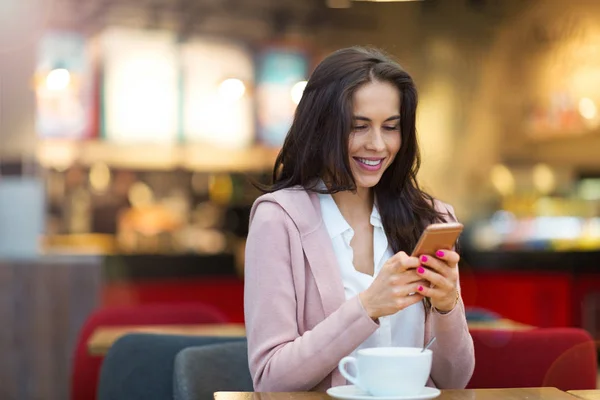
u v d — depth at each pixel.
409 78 2.27
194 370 2.51
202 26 10.87
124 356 2.79
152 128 10.66
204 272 7.97
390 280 1.96
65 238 10.36
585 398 1.89
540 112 11.11
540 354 2.83
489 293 7.82
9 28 8.56
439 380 2.30
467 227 11.03
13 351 6.09
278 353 2.12
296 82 11.20
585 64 10.73
